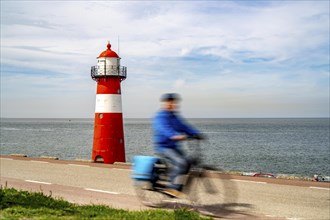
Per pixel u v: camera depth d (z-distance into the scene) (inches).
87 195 436.8
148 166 365.1
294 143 2906.0
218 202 371.9
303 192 455.8
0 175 597.6
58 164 748.0
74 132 4692.4
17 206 320.8
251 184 508.7
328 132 4931.1
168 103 359.3
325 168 1563.7
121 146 1001.5
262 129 6112.2
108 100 989.2
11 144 2637.8
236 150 2266.2
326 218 343.0
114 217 298.7
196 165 362.6
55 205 336.8
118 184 513.0
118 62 995.9
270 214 352.5
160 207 371.6
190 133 356.2
